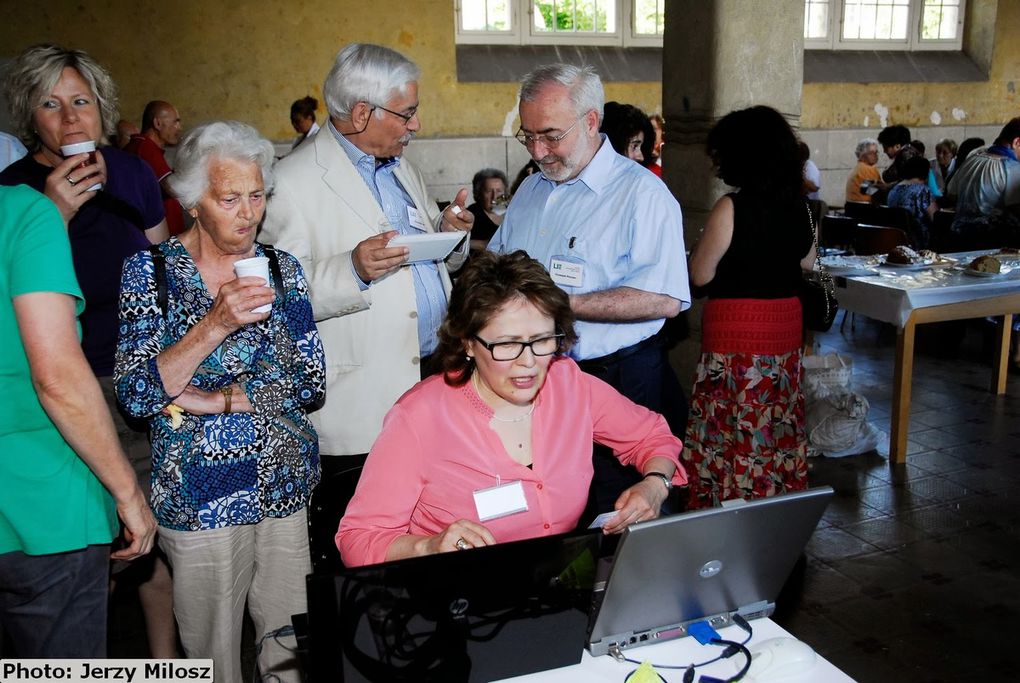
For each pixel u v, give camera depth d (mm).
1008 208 5359
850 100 9266
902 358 3887
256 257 1800
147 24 6848
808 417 4152
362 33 7445
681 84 4211
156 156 5617
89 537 1653
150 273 1775
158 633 2371
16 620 1676
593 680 1286
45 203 1580
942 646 2605
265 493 1860
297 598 2006
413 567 1136
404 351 2307
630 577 1252
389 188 2438
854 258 4734
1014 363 5348
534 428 1635
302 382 1891
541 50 8320
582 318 2414
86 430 1564
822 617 2771
